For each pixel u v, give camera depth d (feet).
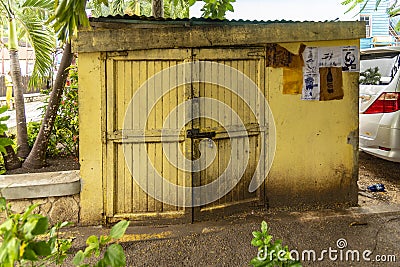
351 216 13.61
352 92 14.33
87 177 12.73
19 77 17.51
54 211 12.63
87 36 12.12
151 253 11.10
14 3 18.61
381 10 44.29
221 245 11.56
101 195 12.84
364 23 13.94
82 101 12.48
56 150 18.35
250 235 12.19
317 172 14.35
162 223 13.14
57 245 5.73
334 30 13.75
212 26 12.82
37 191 12.33
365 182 17.79
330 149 14.38
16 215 4.31
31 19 19.47
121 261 4.57
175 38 12.58
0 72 47.39
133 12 26.23
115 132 12.69
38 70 20.62
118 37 12.26
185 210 13.21
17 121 17.33
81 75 12.39
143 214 13.07
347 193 14.61
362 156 22.76
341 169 14.51
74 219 12.79
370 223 13.02
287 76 13.78
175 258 10.83
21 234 3.92
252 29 13.12
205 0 15.26
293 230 12.50
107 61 12.42
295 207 14.28
